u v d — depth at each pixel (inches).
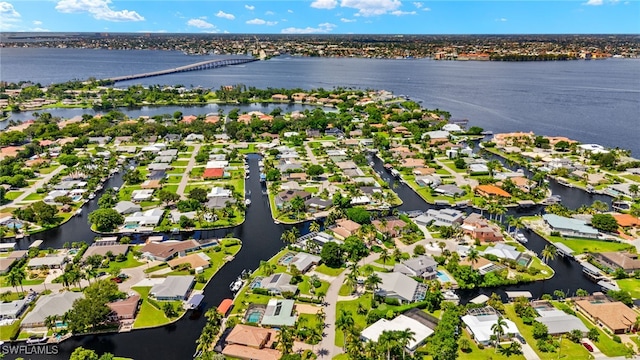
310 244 7652.6
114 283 6486.2
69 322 5570.9
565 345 5339.6
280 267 7145.7
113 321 5821.9
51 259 7204.7
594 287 6742.1
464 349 5260.8
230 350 5182.1
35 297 6314.0
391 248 7790.4
